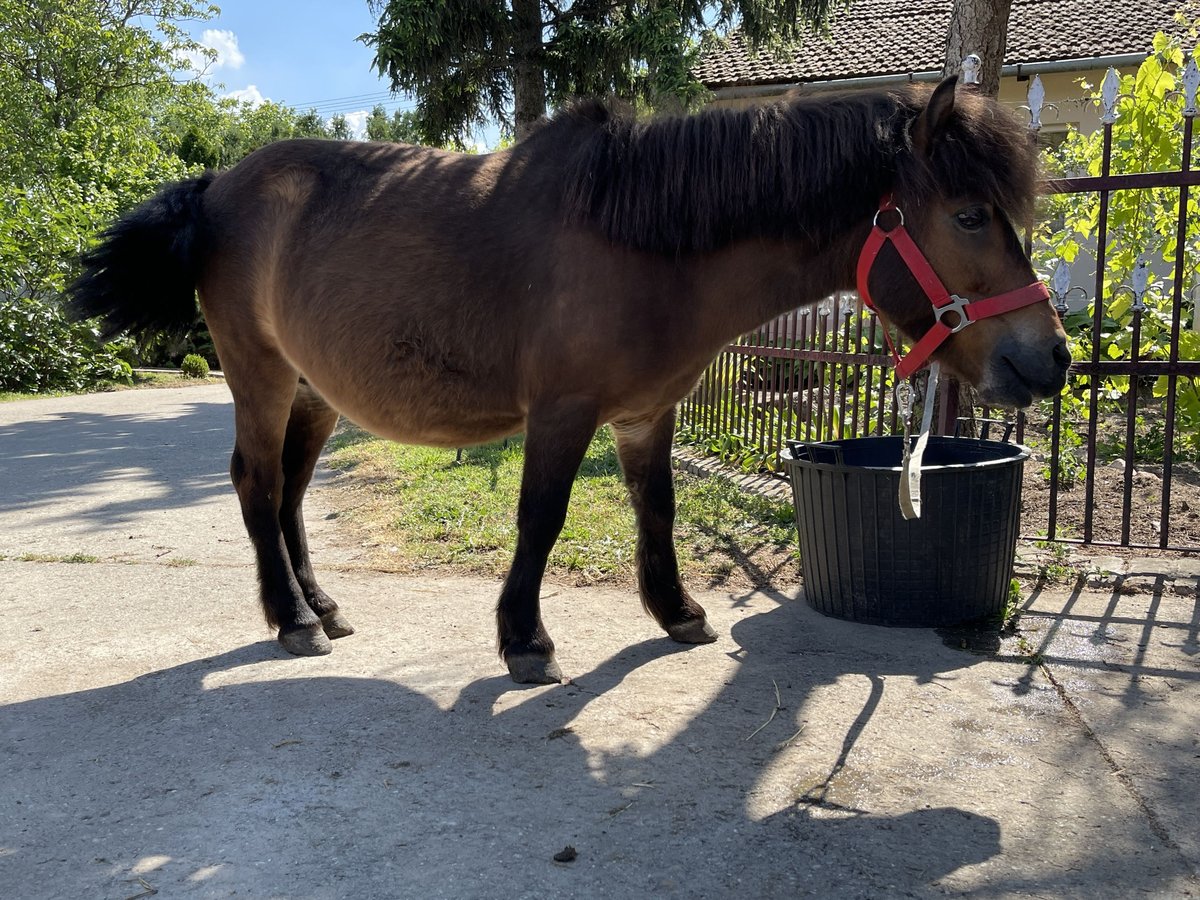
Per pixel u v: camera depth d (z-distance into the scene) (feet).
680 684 9.65
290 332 10.40
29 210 50.16
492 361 9.68
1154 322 17.29
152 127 116.88
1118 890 6.15
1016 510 11.42
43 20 82.64
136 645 11.21
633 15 34.22
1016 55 37.65
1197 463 19.42
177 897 6.16
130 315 11.06
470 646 10.95
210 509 19.66
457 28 31.71
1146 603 11.99
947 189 8.33
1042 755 8.02
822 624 11.55
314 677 10.07
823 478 11.37
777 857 6.54
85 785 7.74
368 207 10.10
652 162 8.96
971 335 8.59
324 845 6.75
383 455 24.85
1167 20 38.65
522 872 6.38
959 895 6.09
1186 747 8.14
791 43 36.63
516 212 9.59
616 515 16.70
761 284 9.31
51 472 24.52
